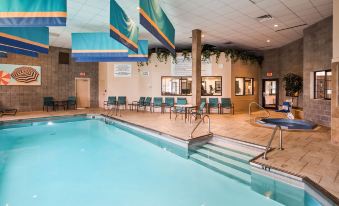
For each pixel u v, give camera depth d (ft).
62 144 21.09
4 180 13.10
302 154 13.99
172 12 23.00
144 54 28.84
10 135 24.47
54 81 40.14
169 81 39.52
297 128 22.72
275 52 41.65
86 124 30.78
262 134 19.86
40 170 14.71
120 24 16.96
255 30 29.48
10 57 35.42
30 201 10.67
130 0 19.97
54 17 11.10
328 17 23.85
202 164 15.57
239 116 33.12
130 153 18.45
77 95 43.45
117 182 13.01
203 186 12.47
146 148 19.88
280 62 40.55
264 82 44.14
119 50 25.38
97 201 10.77
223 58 37.50
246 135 19.47
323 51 24.63
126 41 18.22
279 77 40.83
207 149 18.17
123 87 42.22
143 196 11.32
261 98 44.57
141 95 41.19
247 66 41.24
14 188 12.05
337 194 8.87
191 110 29.60
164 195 11.44
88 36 25.52
